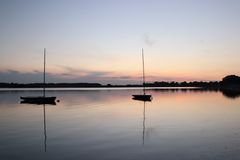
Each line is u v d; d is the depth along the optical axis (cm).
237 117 3378
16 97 8581
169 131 2438
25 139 2192
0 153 1767
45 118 3525
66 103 5991
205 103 5712
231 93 11156
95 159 1598
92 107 5009
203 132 2355
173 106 5097
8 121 3281
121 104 5659
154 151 1745
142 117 3503
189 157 1584
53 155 1702
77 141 2081
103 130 2550
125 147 1866
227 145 1848
